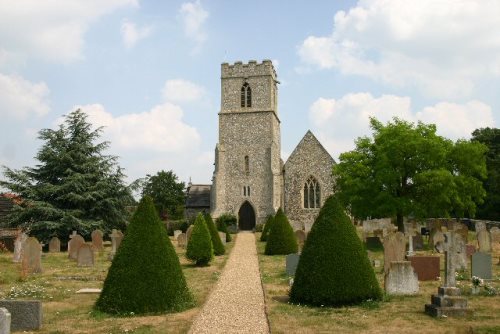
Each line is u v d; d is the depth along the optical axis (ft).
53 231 103.50
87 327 34.04
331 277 40.37
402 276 44.93
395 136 101.55
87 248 70.59
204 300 44.01
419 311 37.91
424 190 100.53
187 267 70.74
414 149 98.94
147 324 34.71
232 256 87.56
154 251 39.73
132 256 39.32
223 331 33.30
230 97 166.61
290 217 158.92
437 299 37.04
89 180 111.96
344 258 40.86
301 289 41.57
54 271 64.85
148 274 38.78
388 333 31.71
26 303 33.65
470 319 34.99
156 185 203.41
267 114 164.04
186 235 101.30
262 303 42.86
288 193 160.56
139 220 40.88
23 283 54.08
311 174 160.15
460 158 104.27
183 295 40.47
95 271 64.75
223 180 162.20
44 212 103.19
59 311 39.37
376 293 41.27
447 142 104.68
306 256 42.29
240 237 135.54
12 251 100.73
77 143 111.34
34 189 107.24
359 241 42.37
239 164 162.61
